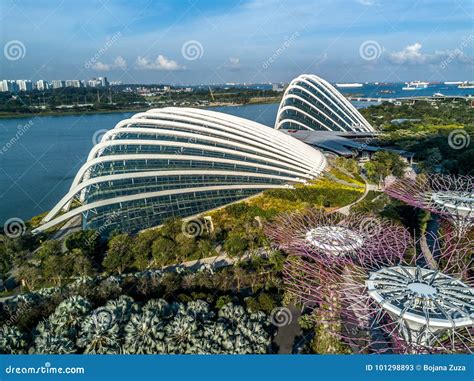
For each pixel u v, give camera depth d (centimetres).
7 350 3722
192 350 3812
